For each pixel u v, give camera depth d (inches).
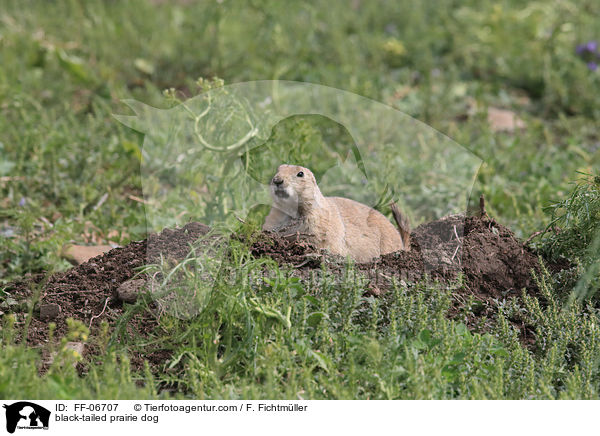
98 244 456.8
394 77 780.0
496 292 375.2
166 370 315.0
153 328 339.6
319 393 290.0
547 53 804.6
